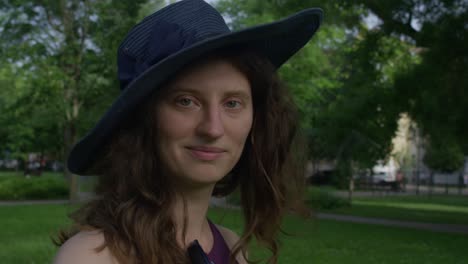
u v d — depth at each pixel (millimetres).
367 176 33781
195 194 1157
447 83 12828
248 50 1159
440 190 34250
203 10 1106
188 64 1056
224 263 1297
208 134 1051
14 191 20375
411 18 13516
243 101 1116
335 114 17375
